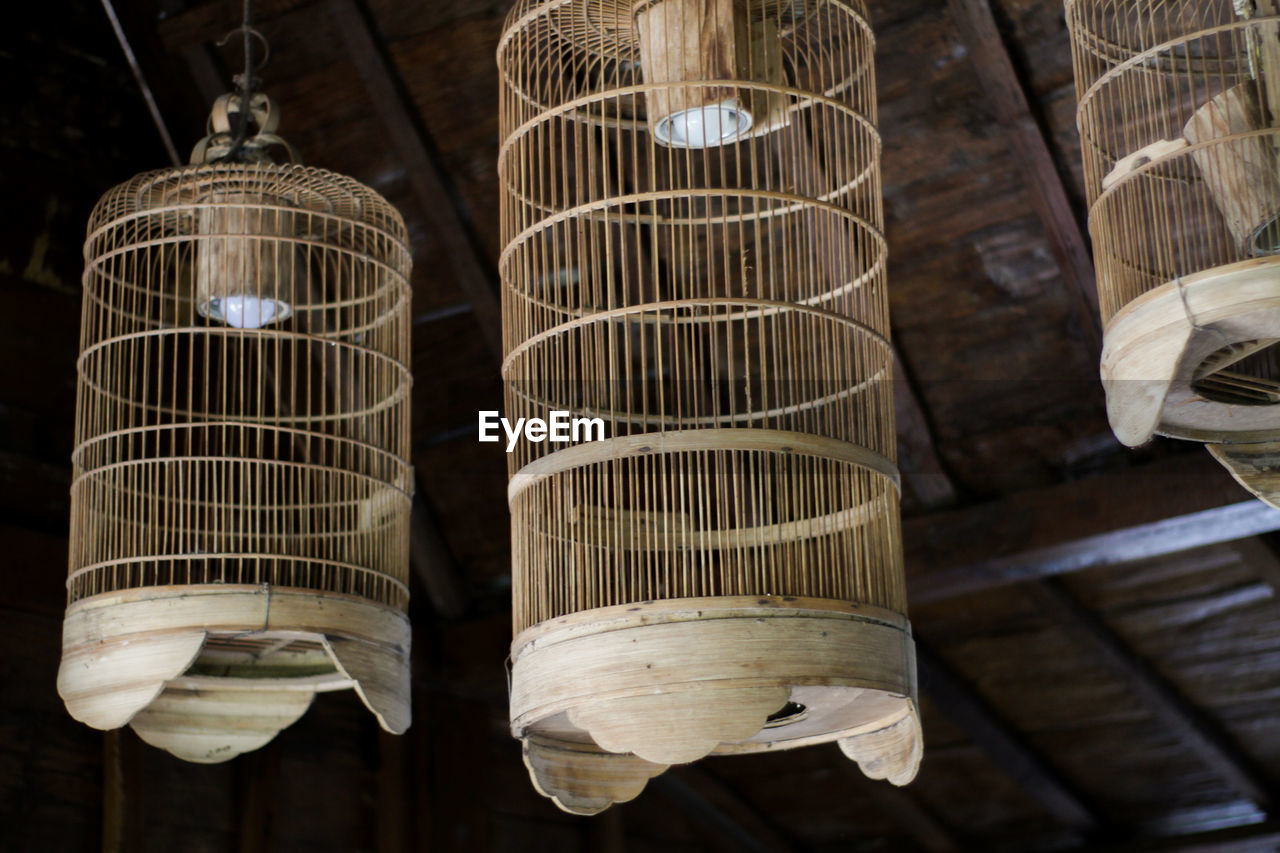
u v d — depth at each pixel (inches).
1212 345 144.4
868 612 148.6
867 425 161.3
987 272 275.6
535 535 159.8
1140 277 162.9
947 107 259.8
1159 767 369.4
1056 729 365.4
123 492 232.1
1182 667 339.0
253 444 289.1
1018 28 244.2
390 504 213.8
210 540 273.6
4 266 267.3
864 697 154.7
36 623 259.1
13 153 271.6
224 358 206.8
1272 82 149.5
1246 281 137.0
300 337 209.6
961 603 336.5
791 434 150.3
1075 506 277.1
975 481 296.0
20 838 248.8
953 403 290.5
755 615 143.5
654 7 162.4
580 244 159.9
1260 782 364.5
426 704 333.7
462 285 298.8
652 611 144.6
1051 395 284.7
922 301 281.9
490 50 273.3
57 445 271.3
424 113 282.8
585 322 156.0
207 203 205.2
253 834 287.1
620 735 141.8
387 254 233.1
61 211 278.5
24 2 276.2
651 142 163.8
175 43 281.3
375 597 206.4
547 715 147.9
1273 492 165.2
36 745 255.1
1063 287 272.7
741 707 140.4
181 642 182.4
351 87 283.9
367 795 318.7
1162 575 319.3
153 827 271.4
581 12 171.8
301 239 204.5
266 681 212.7
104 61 288.7
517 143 174.4
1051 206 257.4
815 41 259.3
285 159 291.6
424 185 288.2
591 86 274.5
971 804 392.2
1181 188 239.5
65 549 263.9
